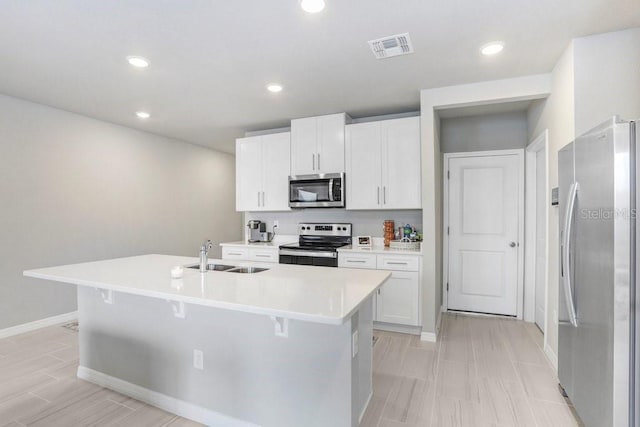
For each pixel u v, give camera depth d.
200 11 1.92
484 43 2.31
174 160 5.18
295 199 4.07
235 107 3.67
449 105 3.12
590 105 2.20
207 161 5.84
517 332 3.43
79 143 3.91
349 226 4.17
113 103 3.52
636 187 1.49
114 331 2.37
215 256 5.96
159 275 2.17
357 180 3.78
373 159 3.71
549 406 2.14
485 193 3.97
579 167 1.89
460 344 3.13
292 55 2.48
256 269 2.51
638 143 1.48
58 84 3.01
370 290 1.77
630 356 1.50
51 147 3.64
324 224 4.30
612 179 1.53
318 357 1.75
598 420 1.67
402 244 3.69
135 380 2.28
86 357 2.51
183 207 5.34
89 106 3.62
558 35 2.20
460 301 4.11
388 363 2.75
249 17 1.98
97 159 4.09
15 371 2.63
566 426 1.94
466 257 4.07
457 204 4.09
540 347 3.05
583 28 2.12
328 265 3.71
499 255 3.93
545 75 2.79
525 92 2.85
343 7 1.89
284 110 3.79
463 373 2.58
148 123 4.30
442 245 4.12
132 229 4.51
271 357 1.85
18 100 3.36
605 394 1.60
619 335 1.51
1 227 3.26
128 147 4.48
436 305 3.38
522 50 2.40
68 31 2.12
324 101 3.49
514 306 3.88
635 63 2.14
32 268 3.48
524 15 1.98
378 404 2.17
